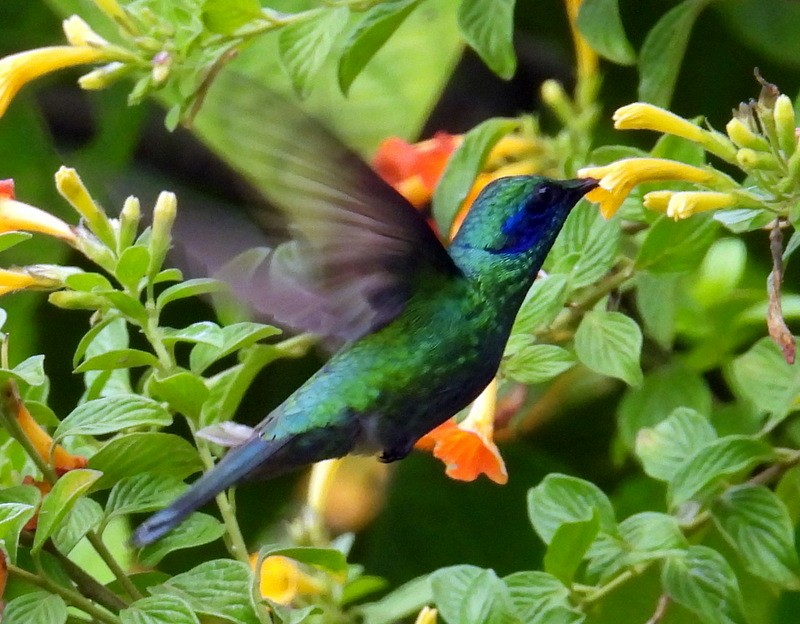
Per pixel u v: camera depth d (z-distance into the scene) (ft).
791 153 6.21
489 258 6.26
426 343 6.25
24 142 6.68
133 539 6.17
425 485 6.67
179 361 6.72
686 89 6.71
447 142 6.51
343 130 6.51
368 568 6.66
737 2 6.63
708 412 6.45
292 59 6.35
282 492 6.66
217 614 6.19
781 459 6.31
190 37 6.35
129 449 6.23
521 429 6.60
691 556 6.28
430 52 6.56
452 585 6.24
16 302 6.62
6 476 6.28
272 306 6.20
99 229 6.25
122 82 6.66
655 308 6.44
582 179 6.27
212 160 6.57
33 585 6.20
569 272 6.34
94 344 6.34
